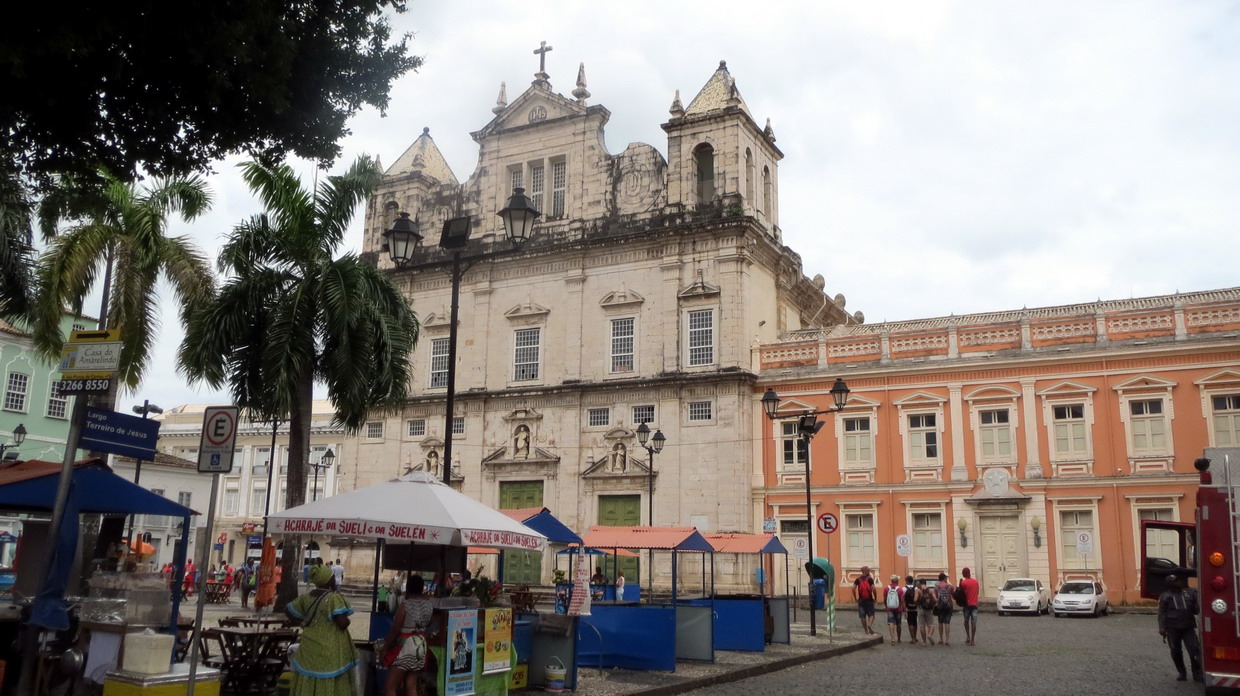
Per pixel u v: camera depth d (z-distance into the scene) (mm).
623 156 46781
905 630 29688
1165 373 35438
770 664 19500
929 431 39062
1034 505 36594
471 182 50531
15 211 16594
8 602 15656
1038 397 37281
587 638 18484
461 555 17469
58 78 10812
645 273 44844
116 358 10625
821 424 29062
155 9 10562
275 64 11625
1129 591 34625
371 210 53250
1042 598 34812
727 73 45438
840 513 39688
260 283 24078
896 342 40375
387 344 24266
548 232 47750
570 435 44469
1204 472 14125
